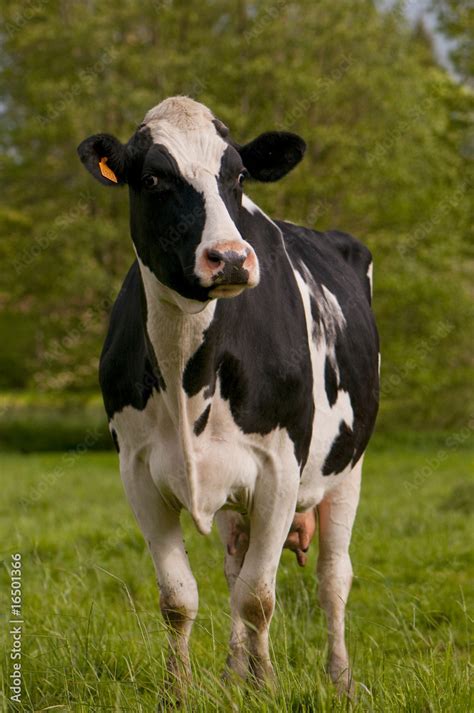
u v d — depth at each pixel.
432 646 8.34
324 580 8.35
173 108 6.41
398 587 11.39
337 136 37.62
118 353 6.94
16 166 42.06
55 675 7.21
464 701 6.03
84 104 37.59
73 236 37.91
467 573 12.21
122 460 7.07
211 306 6.29
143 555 13.43
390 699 6.12
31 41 39.16
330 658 7.92
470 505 17.88
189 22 39.91
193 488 6.53
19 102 42.50
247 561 7.07
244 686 6.32
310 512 8.24
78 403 42.91
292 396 6.96
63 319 41.00
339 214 40.88
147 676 7.23
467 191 42.56
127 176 6.35
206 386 6.45
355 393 8.38
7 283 41.41
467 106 44.47
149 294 6.35
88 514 18.78
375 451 36.19
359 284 9.36
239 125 36.16
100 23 37.81
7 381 48.25
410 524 15.92
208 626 8.78
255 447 6.84
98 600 10.50
